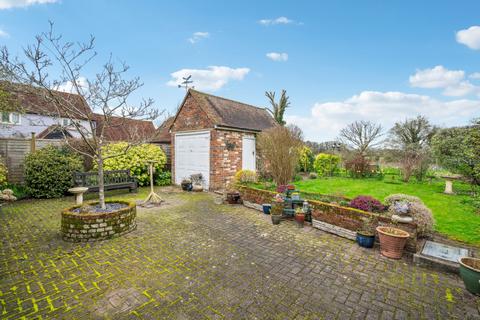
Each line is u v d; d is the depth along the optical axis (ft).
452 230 16.55
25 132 55.47
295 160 28.58
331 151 64.34
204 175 34.42
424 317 8.47
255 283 10.46
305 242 15.47
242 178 30.42
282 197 20.93
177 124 38.55
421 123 71.05
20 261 12.19
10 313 8.26
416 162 40.47
